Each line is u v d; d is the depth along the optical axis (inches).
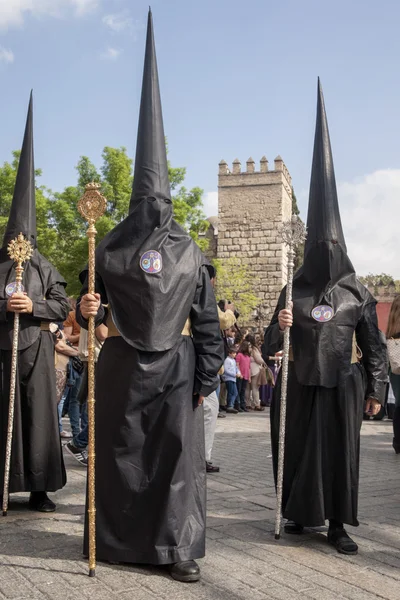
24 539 184.9
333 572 165.3
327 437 190.9
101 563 164.1
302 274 201.5
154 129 174.7
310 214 201.6
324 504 187.3
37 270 229.5
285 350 191.9
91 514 156.9
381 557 178.9
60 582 151.6
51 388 223.1
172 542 158.7
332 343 192.1
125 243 169.9
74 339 356.5
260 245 1782.7
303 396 195.6
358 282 202.1
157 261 165.6
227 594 148.3
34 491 217.8
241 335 650.2
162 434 163.6
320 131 202.2
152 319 163.6
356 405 192.7
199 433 169.6
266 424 514.0
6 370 221.9
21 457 215.3
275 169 1787.6
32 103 238.7
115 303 168.1
